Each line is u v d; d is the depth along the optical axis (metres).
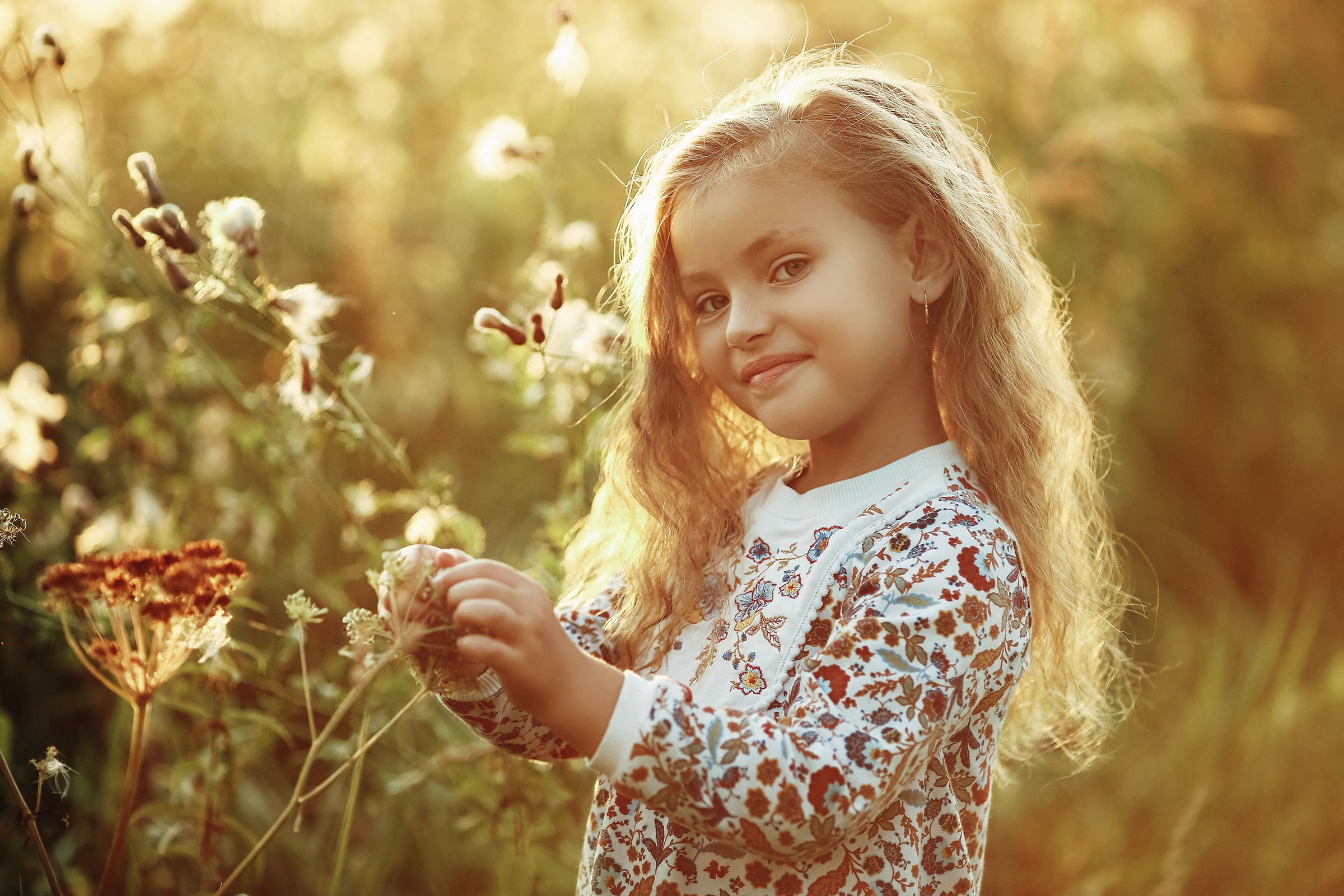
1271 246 2.57
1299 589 2.37
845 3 2.63
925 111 1.23
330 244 2.01
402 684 1.42
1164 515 2.50
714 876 1.14
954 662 1.11
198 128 2.19
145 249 1.30
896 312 1.18
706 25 2.57
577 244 1.51
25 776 1.47
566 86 1.57
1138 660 2.16
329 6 2.16
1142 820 1.72
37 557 1.51
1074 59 2.47
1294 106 2.67
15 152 1.79
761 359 1.16
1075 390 1.30
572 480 1.46
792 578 1.18
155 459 1.59
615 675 1.08
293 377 1.37
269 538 1.59
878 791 1.08
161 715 1.49
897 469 1.19
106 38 2.08
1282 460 2.59
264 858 1.53
